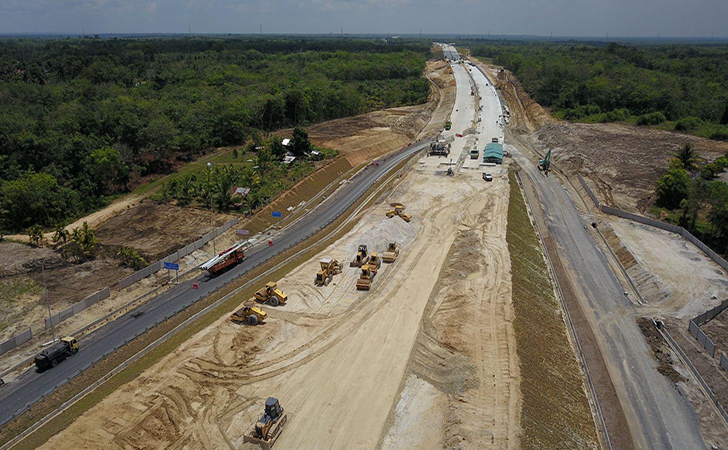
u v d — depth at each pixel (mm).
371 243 66875
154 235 69438
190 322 49719
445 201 85250
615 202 86625
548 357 47031
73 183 81375
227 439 35688
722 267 64375
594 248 72312
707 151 106750
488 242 68000
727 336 51750
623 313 56562
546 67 184000
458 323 48938
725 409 42719
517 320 49812
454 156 113125
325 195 90188
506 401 39188
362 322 49594
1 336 48125
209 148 111312
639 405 43281
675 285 60469
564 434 38156
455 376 41969
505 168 103938
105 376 41688
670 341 51312
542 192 93750
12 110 104312
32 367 44250
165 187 84688
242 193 81062
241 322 48969
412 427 37438
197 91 137625
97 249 65250
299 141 102375
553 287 62500
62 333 49188
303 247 68750
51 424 36281
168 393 39250
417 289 56094
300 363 43688
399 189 91625
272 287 52156
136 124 96250
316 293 54906
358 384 41375
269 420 35750
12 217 71312
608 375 46656
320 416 38031
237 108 118750
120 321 51344
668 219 78625
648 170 98562
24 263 60156
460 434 35844
